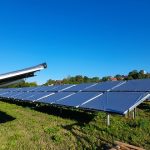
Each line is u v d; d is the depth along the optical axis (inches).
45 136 410.9
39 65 268.7
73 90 679.1
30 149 347.9
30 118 590.2
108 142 367.2
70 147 350.6
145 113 649.6
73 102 536.1
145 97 422.6
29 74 312.2
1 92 1387.8
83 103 499.2
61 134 419.8
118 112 397.1
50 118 578.6
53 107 775.7
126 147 338.0
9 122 544.7
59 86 840.9
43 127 477.1
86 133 421.1
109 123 457.1
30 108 797.9
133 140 375.2
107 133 414.0
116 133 409.1
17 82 361.7
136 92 468.4
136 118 534.9
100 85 644.7
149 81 526.0
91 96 545.0
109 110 416.2
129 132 416.2
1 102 1107.3
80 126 472.4
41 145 363.9
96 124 473.1
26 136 414.9
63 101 572.7
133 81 577.9
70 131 438.3
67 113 648.4
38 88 981.8
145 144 358.3
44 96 708.0
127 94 475.8
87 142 370.9
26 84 2135.8
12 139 394.9
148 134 408.8
